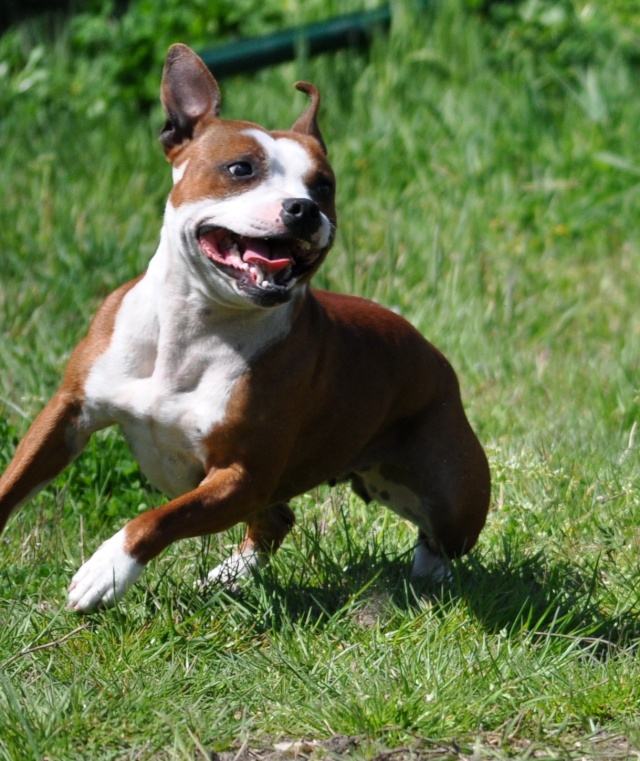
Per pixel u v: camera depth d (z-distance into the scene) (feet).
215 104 26.37
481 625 25.72
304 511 31.89
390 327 29.37
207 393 25.38
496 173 56.59
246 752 20.80
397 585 27.48
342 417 27.78
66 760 19.86
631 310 48.85
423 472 29.76
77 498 31.94
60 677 22.82
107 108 60.34
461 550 29.94
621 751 21.26
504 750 21.04
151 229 48.19
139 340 25.71
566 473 32.94
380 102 60.18
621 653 24.41
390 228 48.16
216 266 24.52
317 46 63.36
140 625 24.80
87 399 26.27
